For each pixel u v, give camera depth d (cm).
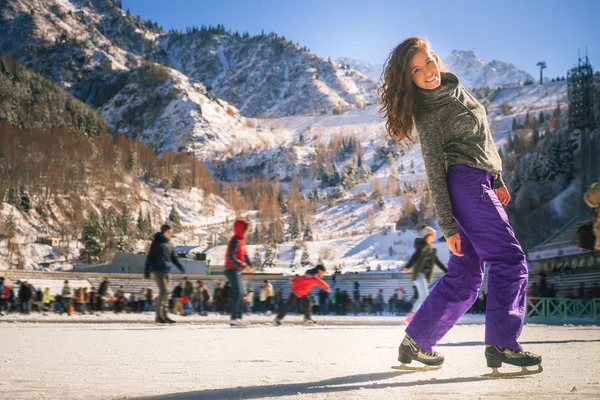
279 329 870
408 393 192
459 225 271
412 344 272
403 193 19462
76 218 13350
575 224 4616
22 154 14638
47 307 2542
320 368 281
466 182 266
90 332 721
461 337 655
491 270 262
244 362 310
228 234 15162
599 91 9138
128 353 371
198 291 2219
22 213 13212
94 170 15750
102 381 221
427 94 271
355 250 14100
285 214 19975
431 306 272
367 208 19088
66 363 296
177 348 427
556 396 184
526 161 10938
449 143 271
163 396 184
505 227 262
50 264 11256
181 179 18650
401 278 5222
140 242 13738
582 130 8900
